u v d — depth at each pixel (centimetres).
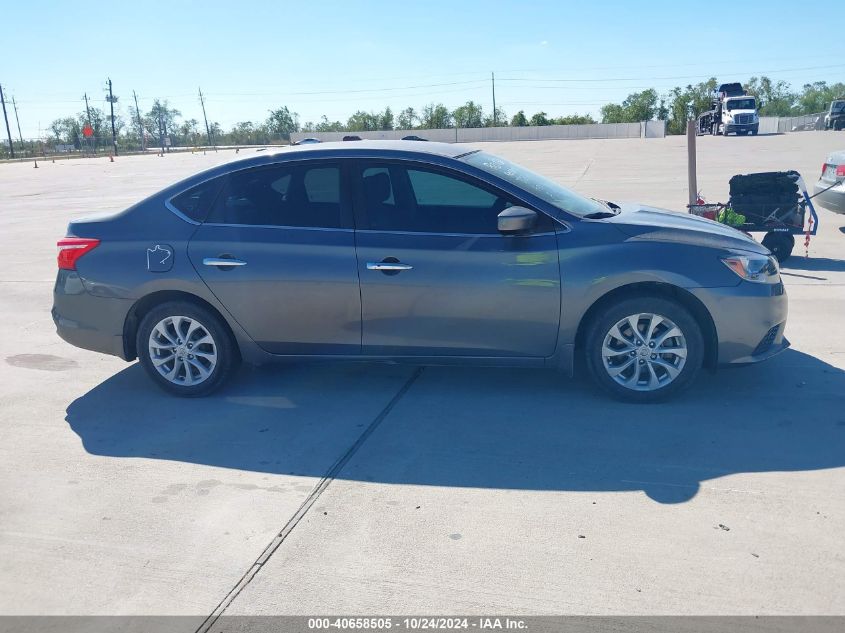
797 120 5853
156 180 3009
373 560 335
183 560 341
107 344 543
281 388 553
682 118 7525
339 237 501
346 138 613
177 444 466
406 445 450
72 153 9212
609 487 391
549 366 498
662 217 527
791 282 810
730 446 432
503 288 483
